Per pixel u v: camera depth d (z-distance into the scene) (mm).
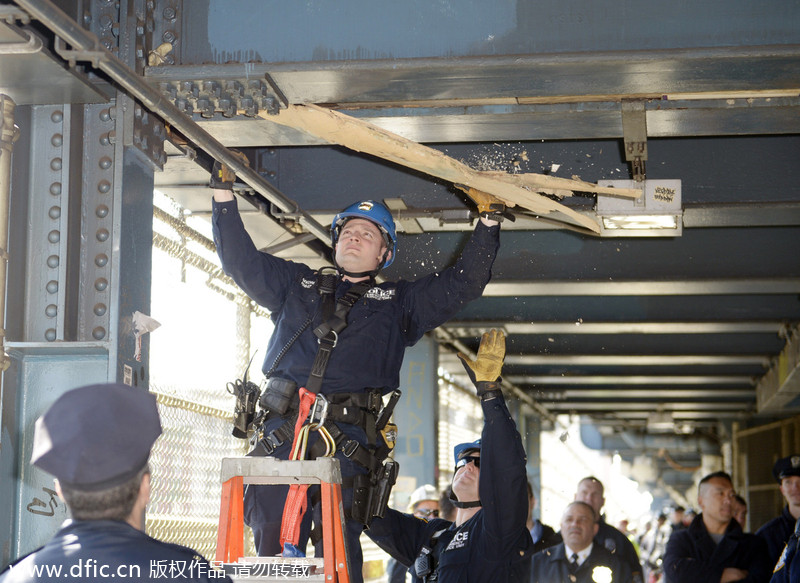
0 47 4316
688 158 7559
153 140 5398
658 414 26094
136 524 2580
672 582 8609
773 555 9078
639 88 5250
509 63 4906
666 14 4902
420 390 13148
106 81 5008
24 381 4918
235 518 3965
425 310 5062
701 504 8742
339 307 4746
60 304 4875
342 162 7930
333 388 4609
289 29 5148
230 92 5234
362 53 5059
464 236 9688
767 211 7551
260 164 7973
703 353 15016
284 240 8539
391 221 5172
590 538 8055
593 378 18984
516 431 5312
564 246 10094
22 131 4996
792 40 4789
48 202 5000
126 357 4977
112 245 5000
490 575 5379
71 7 5020
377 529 5840
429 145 7367
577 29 4965
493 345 5391
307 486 4238
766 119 5758
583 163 7309
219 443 8484
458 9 5055
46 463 2387
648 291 10383
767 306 12273
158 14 5254
